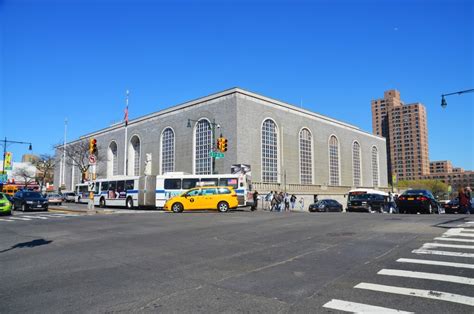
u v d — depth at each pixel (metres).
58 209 30.83
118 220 19.33
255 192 34.75
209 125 48.06
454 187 112.00
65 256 9.44
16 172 100.19
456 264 7.42
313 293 5.73
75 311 5.14
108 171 68.44
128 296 5.79
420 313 4.80
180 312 5.00
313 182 55.25
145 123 59.97
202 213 24.50
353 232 12.38
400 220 16.30
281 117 50.97
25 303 5.55
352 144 67.12
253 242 10.94
